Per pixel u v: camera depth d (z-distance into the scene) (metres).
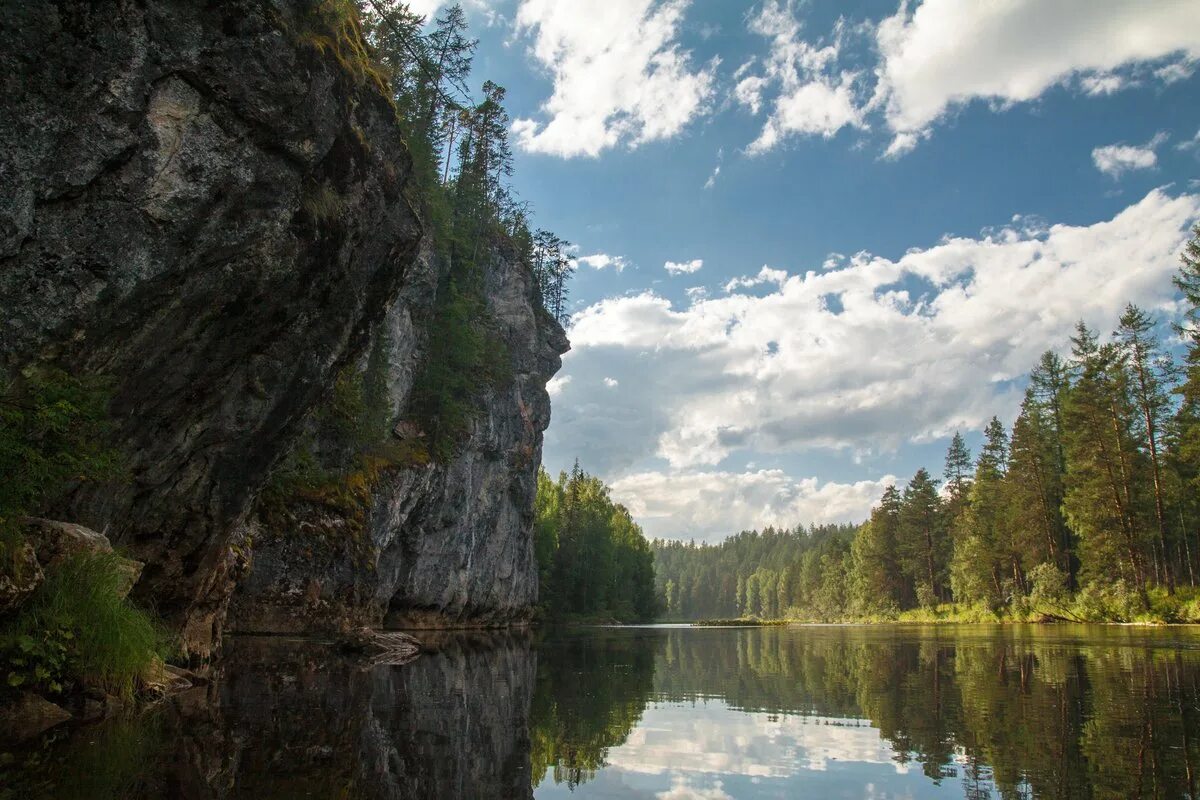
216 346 12.09
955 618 74.25
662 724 11.22
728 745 9.41
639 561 128.62
